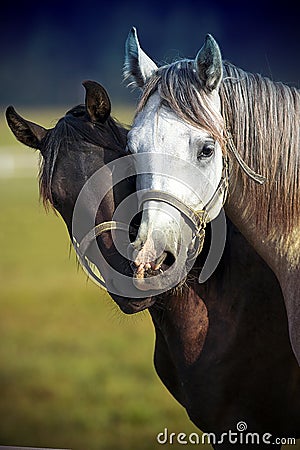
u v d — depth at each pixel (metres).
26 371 16.00
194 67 6.43
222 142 6.39
